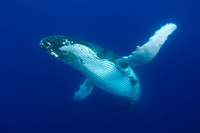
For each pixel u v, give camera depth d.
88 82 9.91
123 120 12.89
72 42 6.19
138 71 13.44
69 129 12.95
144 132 12.53
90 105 13.23
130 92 8.87
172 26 6.69
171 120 12.86
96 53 6.76
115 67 7.39
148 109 13.16
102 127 12.79
